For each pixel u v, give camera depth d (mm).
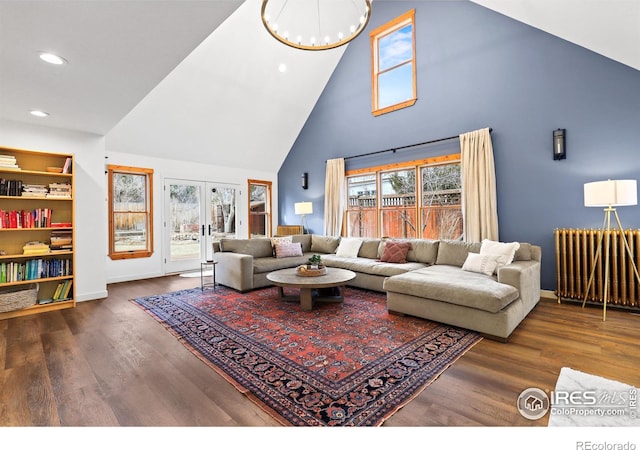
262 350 2322
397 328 2750
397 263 4289
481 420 1485
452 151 4582
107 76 2369
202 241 6227
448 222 4723
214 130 5805
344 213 6059
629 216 3236
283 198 7520
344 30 5613
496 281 2955
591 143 3430
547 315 3062
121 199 5242
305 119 6836
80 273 3770
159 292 4250
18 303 3131
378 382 1854
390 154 5352
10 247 3385
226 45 4863
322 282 3215
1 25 1716
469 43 4383
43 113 3135
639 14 2484
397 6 5203
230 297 3908
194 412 1581
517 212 3965
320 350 2311
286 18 5012
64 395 1738
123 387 1823
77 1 1530
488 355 2203
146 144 5297
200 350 2332
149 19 1703
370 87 5621
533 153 3832
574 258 3455
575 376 1889
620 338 2471
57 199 3504
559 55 3629
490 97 4188
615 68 3275
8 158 3223
